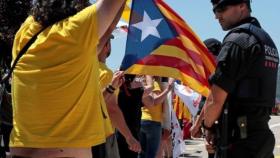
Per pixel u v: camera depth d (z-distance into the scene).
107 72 4.75
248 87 4.08
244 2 4.24
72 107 2.92
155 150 7.57
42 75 2.90
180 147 8.33
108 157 4.82
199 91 5.07
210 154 5.27
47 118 2.91
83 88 2.94
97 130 3.01
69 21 2.90
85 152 3.01
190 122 8.74
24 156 2.99
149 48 4.98
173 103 9.40
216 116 4.14
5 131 4.61
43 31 2.95
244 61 4.04
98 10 2.88
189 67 5.03
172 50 5.02
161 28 4.99
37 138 2.91
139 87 6.05
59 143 2.91
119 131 5.36
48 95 2.90
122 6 3.24
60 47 2.88
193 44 5.05
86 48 2.89
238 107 4.12
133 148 5.33
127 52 4.99
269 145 4.23
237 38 4.06
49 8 2.94
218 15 4.34
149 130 7.50
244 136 4.09
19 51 3.01
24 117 2.95
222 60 4.06
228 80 4.04
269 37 4.28
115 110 5.11
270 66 4.22
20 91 2.97
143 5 4.99
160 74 4.98
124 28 5.79
